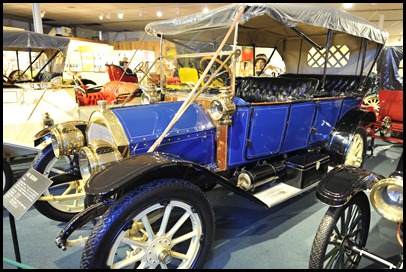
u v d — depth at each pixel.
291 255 2.07
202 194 1.70
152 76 4.27
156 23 2.73
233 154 2.16
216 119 2.02
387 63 5.07
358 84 3.42
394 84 5.07
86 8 8.97
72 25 13.02
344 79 3.56
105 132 1.90
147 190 1.50
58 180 2.28
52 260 2.00
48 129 2.34
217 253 2.08
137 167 1.49
